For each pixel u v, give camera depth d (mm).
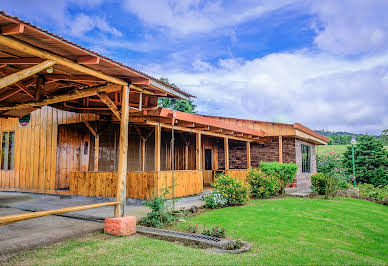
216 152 15547
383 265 3883
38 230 5293
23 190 10945
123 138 5480
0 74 5793
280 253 4215
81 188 9523
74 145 11125
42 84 6141
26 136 11914
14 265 3510
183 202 8797
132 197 8586
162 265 3586
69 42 3922
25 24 3363
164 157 12742
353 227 6297
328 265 3758
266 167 11680
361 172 20125
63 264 3557
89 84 6340
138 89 6078
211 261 3773
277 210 7984
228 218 6750
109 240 4723
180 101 25250
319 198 11352
